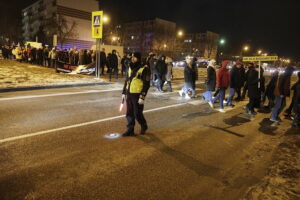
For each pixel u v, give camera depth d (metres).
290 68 6.80
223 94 7.96
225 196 3.12
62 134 4.90
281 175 3.71
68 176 3.33
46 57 20.12
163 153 4.31
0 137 4.56
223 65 7.73
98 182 3.23
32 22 81.06
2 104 7.01
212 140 5.19
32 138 4.60
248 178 3.63
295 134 5.96
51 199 2.82
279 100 7.01
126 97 4.93
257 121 7.10
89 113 6.63
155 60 12.43
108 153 4.14
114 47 20.47
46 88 10.30
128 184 3.23
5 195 2.84
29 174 3.32
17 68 17.33
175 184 3.32
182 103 8.95
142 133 5.19
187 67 9.86
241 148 4.85
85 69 15.74
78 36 62.47
